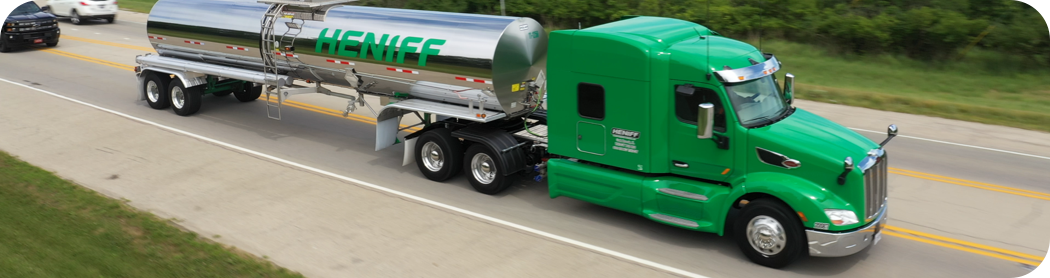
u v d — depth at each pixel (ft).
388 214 32.68
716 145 27.30
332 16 39.14
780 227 26.27
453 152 36.14
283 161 40.83
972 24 74.54
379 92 39.37
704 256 28.27
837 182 25.43
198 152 42.34
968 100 63.82
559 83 30.60
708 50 27.32
